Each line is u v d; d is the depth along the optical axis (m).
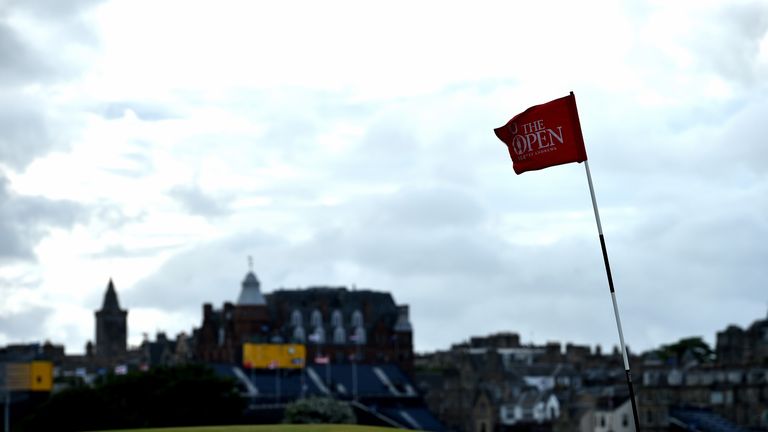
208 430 123.00
